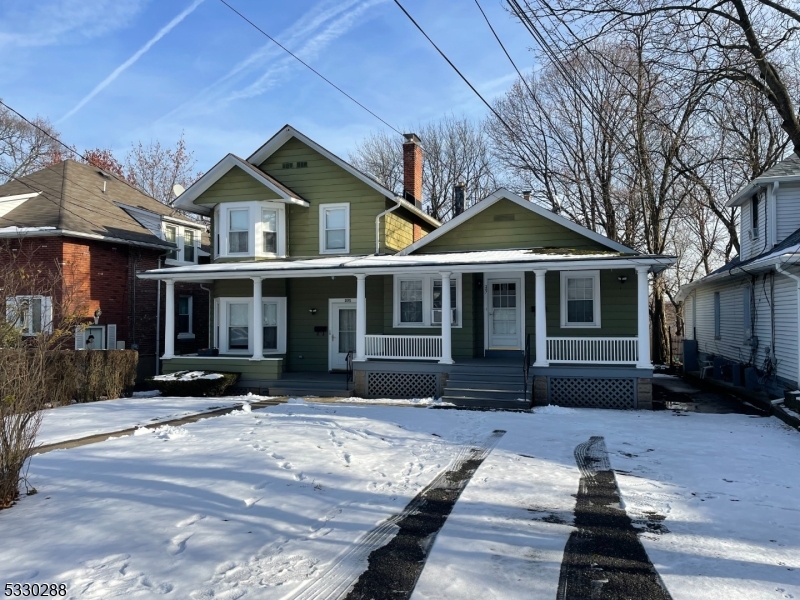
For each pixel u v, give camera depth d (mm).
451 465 8000
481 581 4473
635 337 14672
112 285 19984
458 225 17062
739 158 22734
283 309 18656
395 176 42125
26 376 6629
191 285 24391
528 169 31453
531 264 13922
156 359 21812
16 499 6262
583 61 22719
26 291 14250
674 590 4340
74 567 4582
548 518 5922
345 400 14750
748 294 17062
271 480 7051
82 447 8945
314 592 4262
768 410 13172
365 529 5562
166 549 4957
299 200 18266
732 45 12562
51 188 20656
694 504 6402
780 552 5090
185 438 9570
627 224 28266
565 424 11188
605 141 26656
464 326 16578
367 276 18125
